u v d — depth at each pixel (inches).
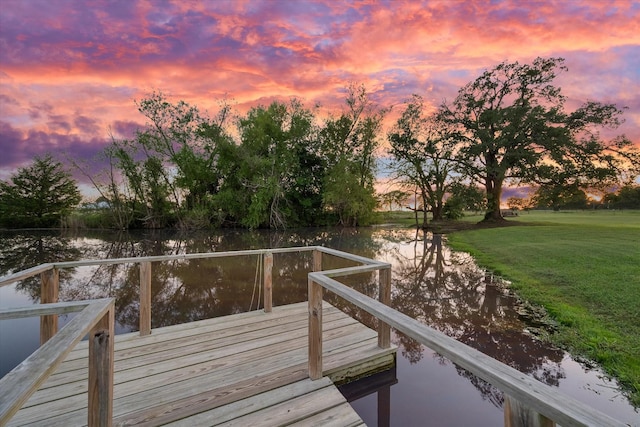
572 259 293.6
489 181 881.5
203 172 831.1
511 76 830.5
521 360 128.1
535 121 768.3
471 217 1360.7
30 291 257.0
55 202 880.9
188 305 213.5
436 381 112.6
